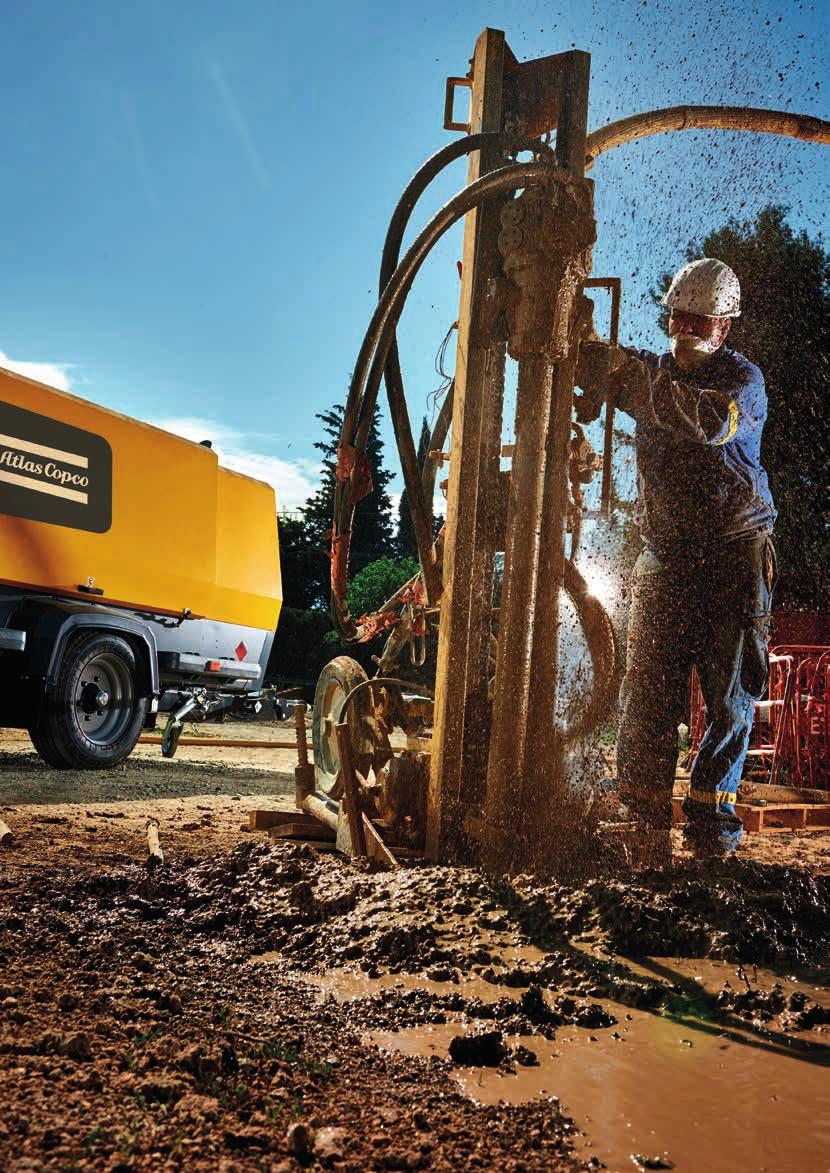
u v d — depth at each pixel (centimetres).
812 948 361
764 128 538
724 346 495
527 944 350
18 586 783
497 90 485
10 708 799
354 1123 203
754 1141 210
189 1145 181
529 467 450
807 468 1634
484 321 469
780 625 1302
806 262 1614
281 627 2497
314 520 3912
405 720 530
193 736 1354
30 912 356
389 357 488
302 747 580
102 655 851
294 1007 282
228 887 412
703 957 346
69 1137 178
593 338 483
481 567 490
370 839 461
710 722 488
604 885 388
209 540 996
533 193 447
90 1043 224
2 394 774
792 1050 268
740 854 561
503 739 440
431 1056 252
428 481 532
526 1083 238
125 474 888
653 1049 265
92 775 816
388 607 568
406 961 329
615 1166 196
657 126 530
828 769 809
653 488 490
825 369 1642
